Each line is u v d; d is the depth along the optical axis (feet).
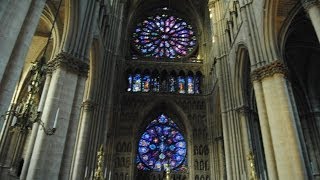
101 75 86.84
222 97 92.38
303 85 95.45
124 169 102.42
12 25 33.73
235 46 87.40
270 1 67.00
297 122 58.54
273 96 60.34
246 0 77.46
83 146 71.31
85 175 68.28
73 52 60.59
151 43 135.33
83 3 65.67
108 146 102.37
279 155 54.90
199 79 124.57
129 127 110.93
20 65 35.04
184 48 134.82
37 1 38.68
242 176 77.56
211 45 117.50
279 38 68.95
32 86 37.32
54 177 49.93
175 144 114.42
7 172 66.33
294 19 72.90
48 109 53.11
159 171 108.06
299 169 52.01
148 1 142.31
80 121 75.46
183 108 116.57
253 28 71.82
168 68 124.98
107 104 87.56
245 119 83.61
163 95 118.21
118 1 108.06
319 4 47.01
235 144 82.64
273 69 62.64
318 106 93.45
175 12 145.28
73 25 62.44
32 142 52.70
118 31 103.60
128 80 121.70
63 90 56.34
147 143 114.42
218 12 109.60
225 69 95.50
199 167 105.09
